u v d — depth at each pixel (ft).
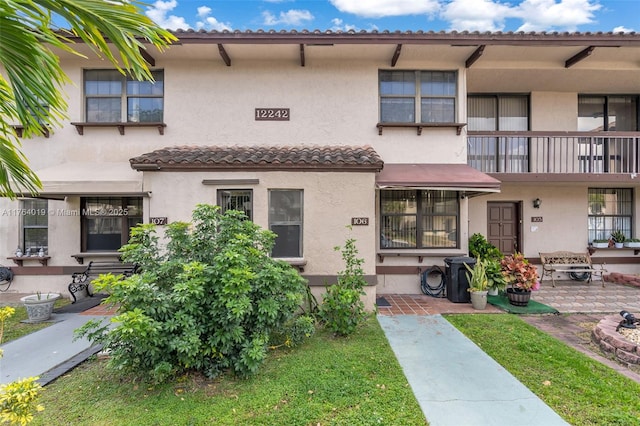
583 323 28.07
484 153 45.52
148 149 38.01
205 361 18.58
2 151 15.78
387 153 38.73
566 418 14.90
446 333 25.53
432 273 38.04
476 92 46.44
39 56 12.93
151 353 16.56
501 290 35.58
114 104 38.19
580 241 46.62
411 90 39.19
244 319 19.62
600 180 39.75
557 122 46.34
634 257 46.39
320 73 38.86
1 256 37.93
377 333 25.50
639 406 15.74
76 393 17.28
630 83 43.78
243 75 38.63
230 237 21.44
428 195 39.14
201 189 30.91
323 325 27.02
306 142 38.65
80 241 38.01
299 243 31.71
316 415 15.05
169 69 38.19
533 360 20.77
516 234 47.26
